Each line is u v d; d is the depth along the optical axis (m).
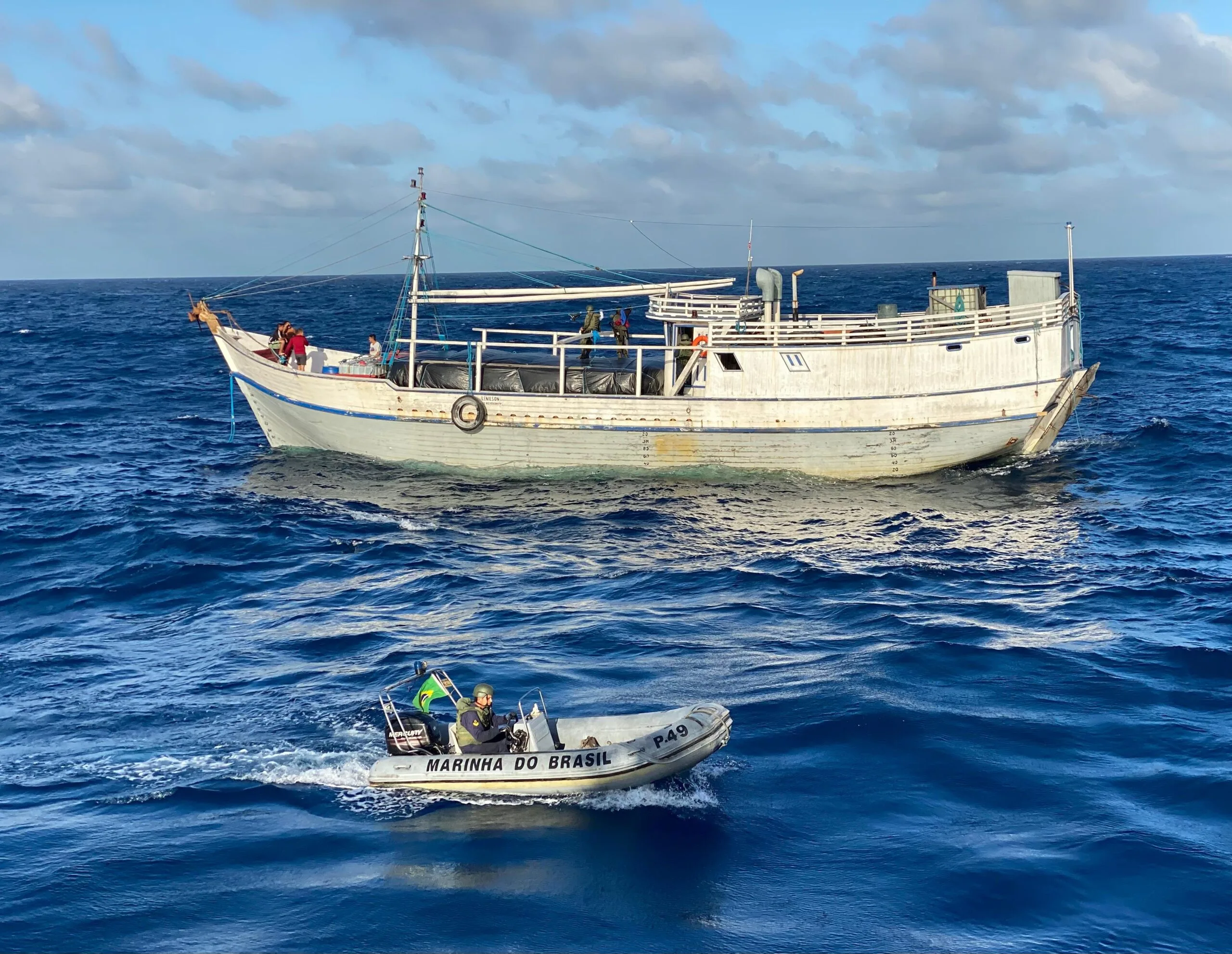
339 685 19.11
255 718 17.69
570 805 14.69
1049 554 27.06
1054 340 34.41
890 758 15.72
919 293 165.12
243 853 13.55
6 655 21.14
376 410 36.53
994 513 31.55
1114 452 39.00
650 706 17.77
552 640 21.41
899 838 13.61
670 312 36.22
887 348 34.09
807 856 13.28
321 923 12.03
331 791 15.22
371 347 38.19
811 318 38.06
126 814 14.60
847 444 34.72
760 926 11.87
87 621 23.42
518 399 35.38
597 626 22.19
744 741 16.44
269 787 15.32
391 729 15.84
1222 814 13.94
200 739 16.92
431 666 19.83
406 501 34.00
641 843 13.65
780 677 18.95
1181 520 30.03
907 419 34.50
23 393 61.66
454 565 27.42
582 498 34.12
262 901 12.50
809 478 35.28
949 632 21.11
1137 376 58.16
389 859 13.41
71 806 14.84
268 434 40.31
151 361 80.00
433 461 36.75
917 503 32.75
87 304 194.38
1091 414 46.66
